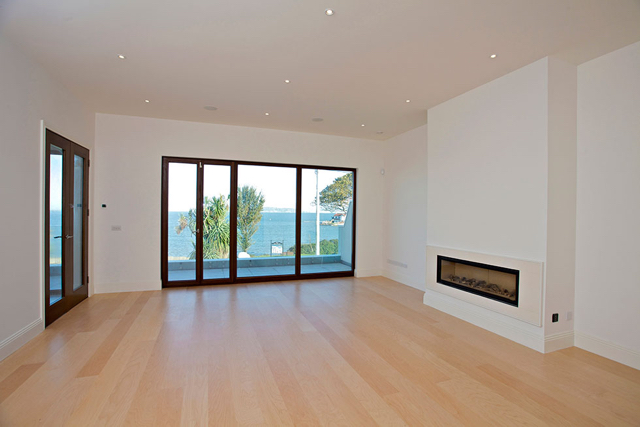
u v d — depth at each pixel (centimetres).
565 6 234
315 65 336
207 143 562
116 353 297
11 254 295
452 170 425
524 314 327
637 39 280
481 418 211
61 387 239
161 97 434
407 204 604
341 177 667
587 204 321
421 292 543
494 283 367
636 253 286
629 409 223
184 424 199
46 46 300
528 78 330
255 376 261
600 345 309
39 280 342
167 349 308
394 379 259
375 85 386
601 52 305
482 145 381
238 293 521
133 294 507
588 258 321
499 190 360
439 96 420
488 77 361
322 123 555
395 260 639
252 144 588
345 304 467
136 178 526
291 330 362
